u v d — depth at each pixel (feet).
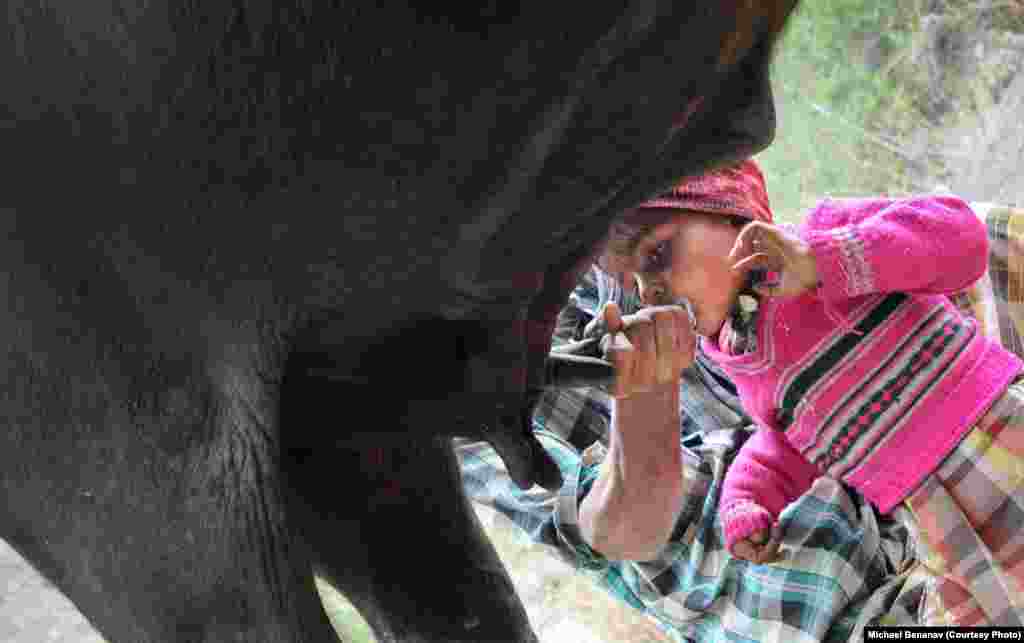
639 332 5.77
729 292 6.84
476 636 5.20
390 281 4.03
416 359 4.54
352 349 4.47
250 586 4.24
